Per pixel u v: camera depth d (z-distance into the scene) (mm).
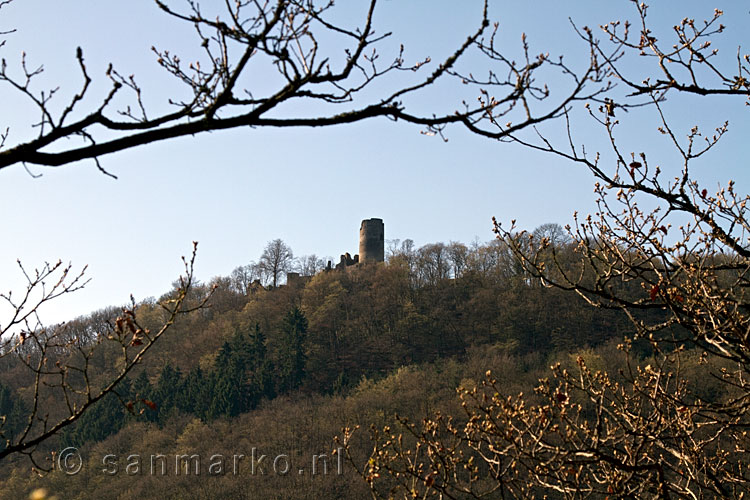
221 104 2639
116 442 49469
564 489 5797
